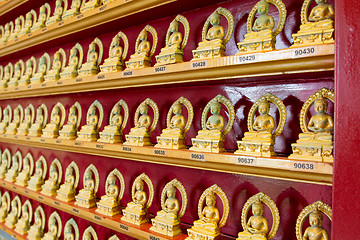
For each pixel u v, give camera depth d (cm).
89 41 261
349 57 96
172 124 176
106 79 205
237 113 174
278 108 147
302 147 128
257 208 144
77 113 269
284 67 132
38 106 311
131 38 230
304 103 141
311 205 134
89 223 246
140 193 191
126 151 190
